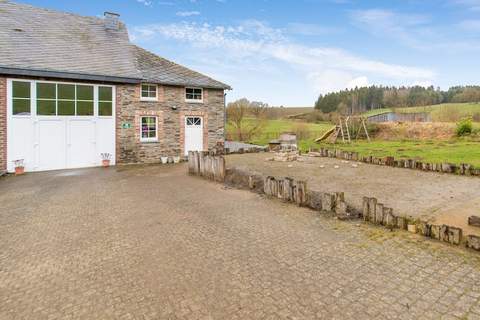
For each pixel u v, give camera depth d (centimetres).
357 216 639
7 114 1272
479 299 346
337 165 1238
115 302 358
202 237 550
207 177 1101
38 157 1345
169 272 425
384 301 347
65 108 1391
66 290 387
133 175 1220
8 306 354
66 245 527
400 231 552
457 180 943
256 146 2003
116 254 487
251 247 502
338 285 383
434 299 349
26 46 1368
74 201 816
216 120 1800
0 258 480
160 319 325
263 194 841
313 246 500
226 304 348
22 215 699
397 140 2281
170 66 1766
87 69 1407
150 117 1612
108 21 1766
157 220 648
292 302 349
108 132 1498
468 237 475
